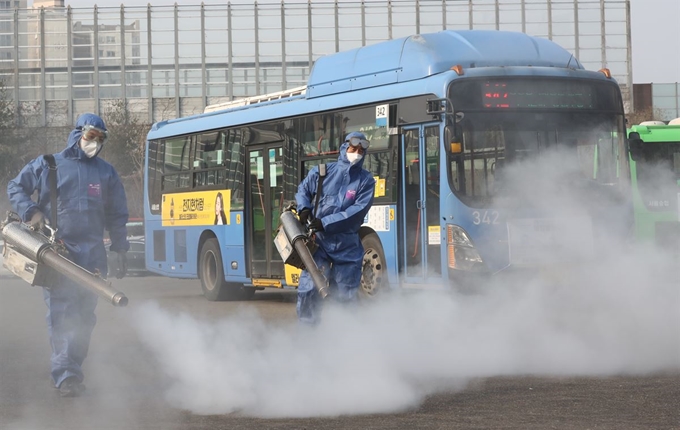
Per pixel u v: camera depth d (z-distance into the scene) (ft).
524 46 89.61
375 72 93.61
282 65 363.56
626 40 352.69
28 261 47.78
